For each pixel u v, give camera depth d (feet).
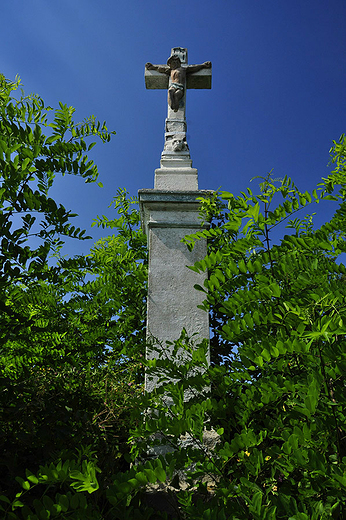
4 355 8.29
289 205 5.99
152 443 5.52
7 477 5.98
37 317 10.06
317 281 5.35
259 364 4.72
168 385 5.71
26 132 6.17
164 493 6.70
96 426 7.22
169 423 4.82
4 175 5.75
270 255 5.91
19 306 9.41
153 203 10.50
